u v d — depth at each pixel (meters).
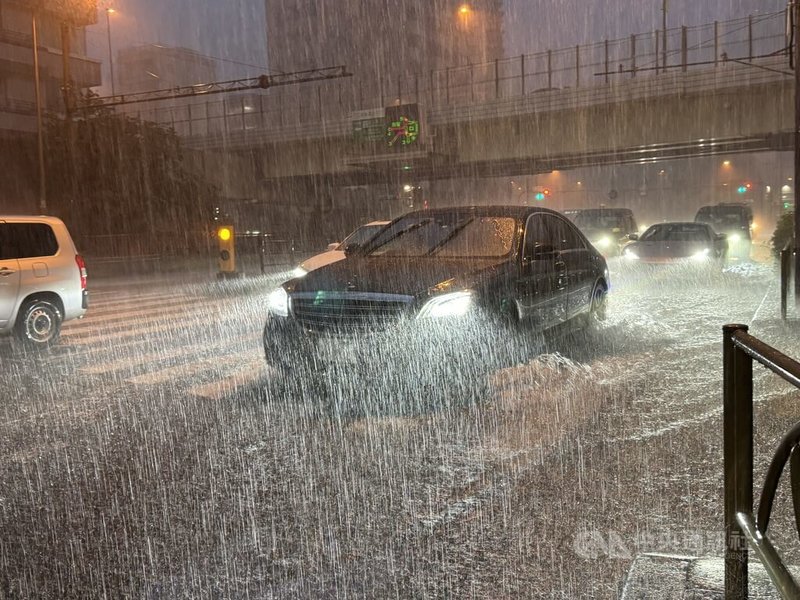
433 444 5.19
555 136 41.81
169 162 40.75
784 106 34.66
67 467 4.86
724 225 26.61
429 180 54.44
